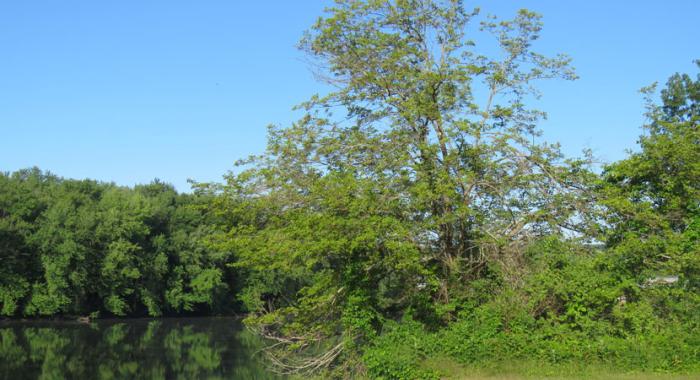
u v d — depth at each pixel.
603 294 19.31
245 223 22.81
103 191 72.31
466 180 20.42
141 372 28.44
